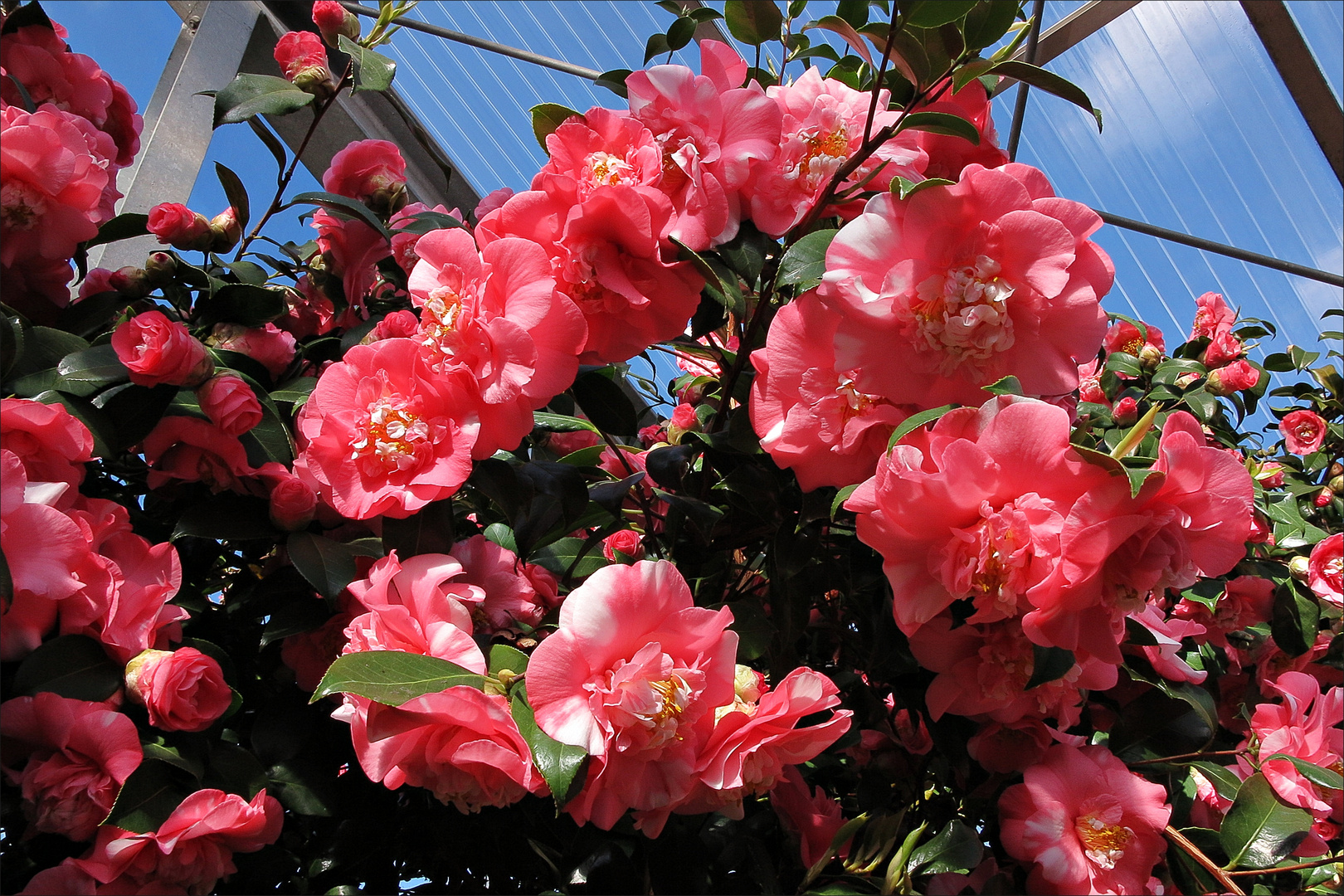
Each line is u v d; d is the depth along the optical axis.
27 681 0.89
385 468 0.93
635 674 0.86
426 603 0.90
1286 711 1.13
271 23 1.68
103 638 0.91
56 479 0.92
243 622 1.05
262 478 1.00
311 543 0.99
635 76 0.96
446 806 0.99
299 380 1.06
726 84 0.98
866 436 0.94
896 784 1.11
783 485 1.04
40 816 0.89
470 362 0.92
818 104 0.99
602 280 0.93
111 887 0.89
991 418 0.88
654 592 0.88
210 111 1.52
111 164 1.07
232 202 1.13
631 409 1.03
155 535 1.03
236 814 0.91
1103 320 0.91
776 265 1.02
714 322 1.03
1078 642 0.88
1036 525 0.86
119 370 0.97
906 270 0.90
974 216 0.90
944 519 0.88
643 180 0.94
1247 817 1.05
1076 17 2.18
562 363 0.92
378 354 0.93
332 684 0.84
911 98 0.99
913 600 0.89
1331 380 1.82
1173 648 0.99
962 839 0.96
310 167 1.97
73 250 0.99
